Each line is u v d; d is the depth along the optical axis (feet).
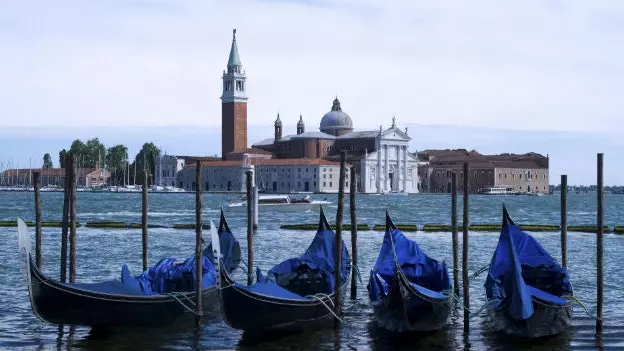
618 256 198.70
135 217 387.34
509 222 112.37
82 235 259.60
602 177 106.11
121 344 97.60
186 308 105.70
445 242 236.84
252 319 98.32
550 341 100.32
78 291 96.17
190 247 222.69
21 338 100.07
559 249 219.82
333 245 122.21
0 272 158.40
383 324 103.45
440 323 103.50
